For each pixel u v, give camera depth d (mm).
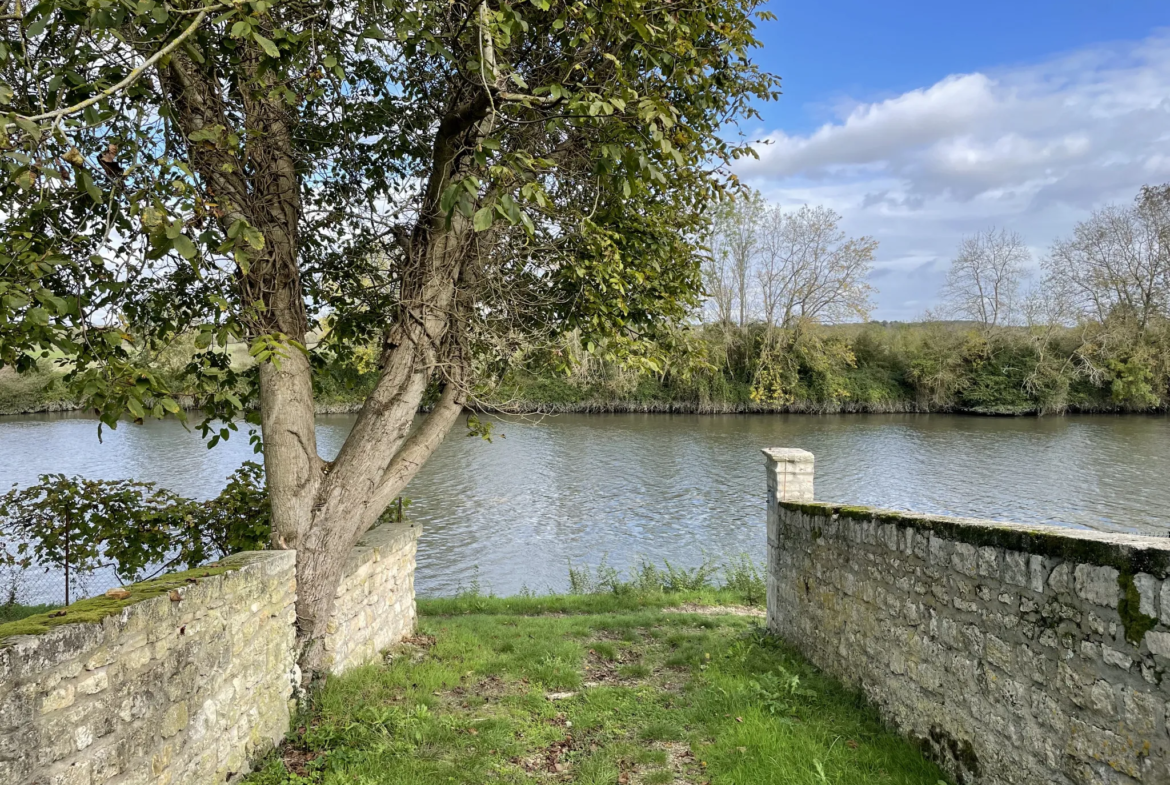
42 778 2461
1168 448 27344
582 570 13773
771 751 4449
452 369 5969
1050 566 3438
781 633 7293
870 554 5352
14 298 3033
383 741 4465
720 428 36375
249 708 4066
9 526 6898
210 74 4855
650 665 6629
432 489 21422
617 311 6488
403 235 6137
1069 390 40969
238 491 7016
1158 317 38594
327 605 5086
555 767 4402
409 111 6352
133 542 6867
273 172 5176
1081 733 3217
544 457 27234
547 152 6102
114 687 2854
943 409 44625
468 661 6383
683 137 5031
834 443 30062
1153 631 2844
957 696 4207
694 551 15078
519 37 5672
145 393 3633
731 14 5781
